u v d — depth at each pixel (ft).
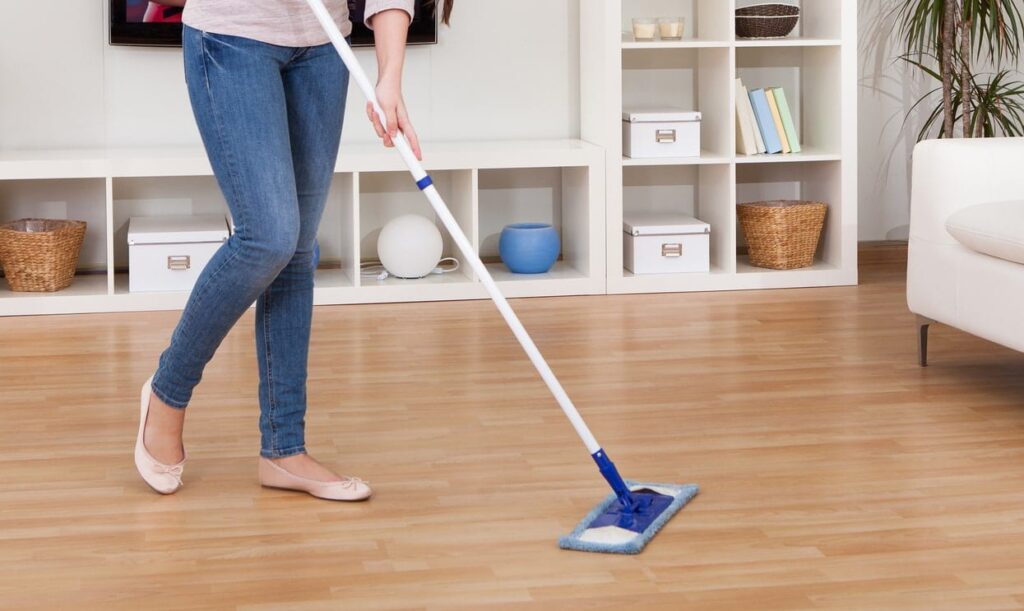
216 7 6.32
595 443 6.69
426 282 13.38
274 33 6.40
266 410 7.17
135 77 14.16
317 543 6.41
